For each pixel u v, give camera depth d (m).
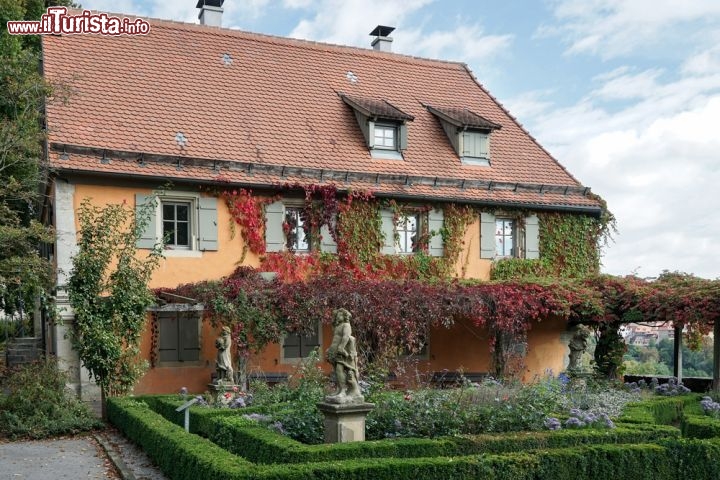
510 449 9.62
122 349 15.33
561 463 8.95
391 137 21.75
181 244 18.30
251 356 17.91
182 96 20.19
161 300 16.69
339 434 9.59
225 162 18.67
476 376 20.23
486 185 21.70
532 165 23.38
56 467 10.70
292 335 18.94
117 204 16.80
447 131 22.88
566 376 16.11
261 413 11.90
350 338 9.86
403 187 20.52
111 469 10.54
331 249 19.52
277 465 7.85
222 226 18.55
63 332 16.45
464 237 21.22
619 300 19.88
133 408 12.97
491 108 24.98
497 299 19.11
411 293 18.22
